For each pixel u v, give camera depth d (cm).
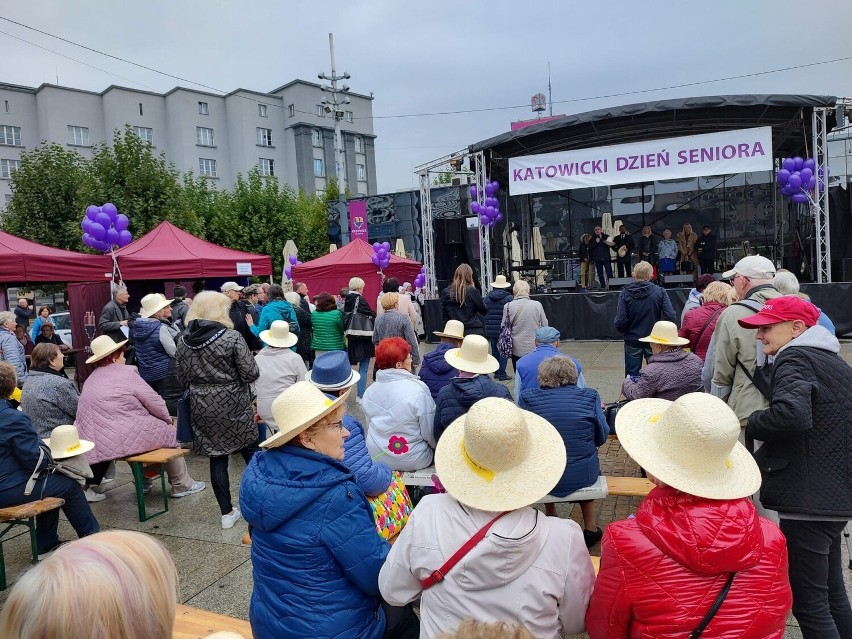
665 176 1175
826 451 230
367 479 266
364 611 212
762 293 324
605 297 1287
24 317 1456
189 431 437
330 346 801
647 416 193
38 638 95
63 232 2123
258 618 211
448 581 173
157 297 646
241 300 855
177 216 2084
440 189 2331
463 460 186
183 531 441
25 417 376
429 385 463
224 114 5322
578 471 346
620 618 163
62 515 497
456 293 838
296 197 3756
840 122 1210
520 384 452
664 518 159
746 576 154
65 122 4741
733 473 166
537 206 1817
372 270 1694
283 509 200
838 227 1341
